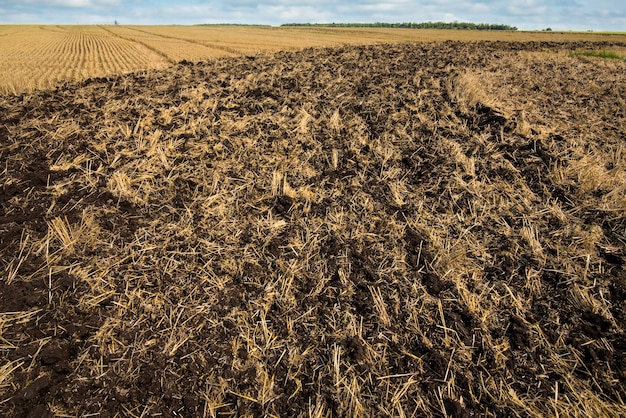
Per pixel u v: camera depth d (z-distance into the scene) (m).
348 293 3.64
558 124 6.91
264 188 5.10
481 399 2.86
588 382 2.95
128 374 2.88
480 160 5.65
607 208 4.60
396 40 33.69
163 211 4.64
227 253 4.06
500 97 8.24
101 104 7.93
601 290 3.65
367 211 4.72
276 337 3.23
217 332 3.24
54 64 16.59
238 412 2.70
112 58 18.66
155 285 3.67
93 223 4.32
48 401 2.66
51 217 4.34
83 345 3.05
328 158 5.77
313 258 4.04
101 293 3.51
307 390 2.86
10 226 4.17
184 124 6.80
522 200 4.87
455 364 3.08
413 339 3.28
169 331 3.22
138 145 5.99
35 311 3.27
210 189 5.04
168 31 52.62
